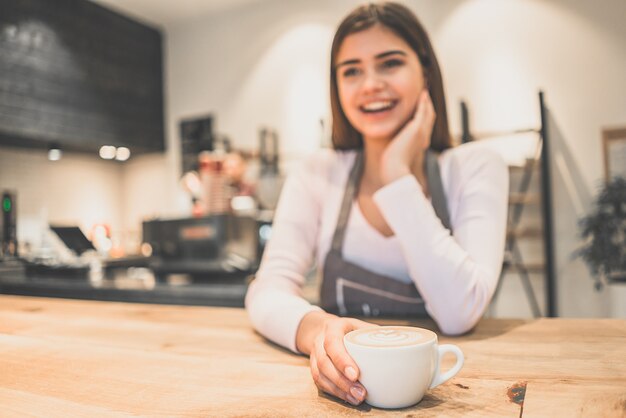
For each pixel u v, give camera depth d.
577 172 3.14
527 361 0.65
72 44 3.66
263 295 0.90
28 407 0.54
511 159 3.31
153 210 4.63
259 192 3.62
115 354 0.75
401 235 0.87
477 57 3.40
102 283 2.50
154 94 4.45
